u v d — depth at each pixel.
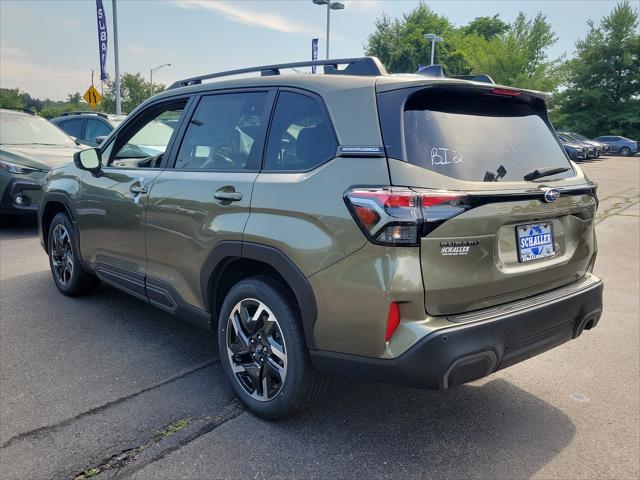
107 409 3.13
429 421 3.08
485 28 67.19
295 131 2.94
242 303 3.07
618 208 11.31
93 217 4.36
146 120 4.17
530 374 3.71
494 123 2.92
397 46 49.84
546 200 2.76
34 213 7.94
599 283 3.18
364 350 2.50
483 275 2.54
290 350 2.80
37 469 2.59
